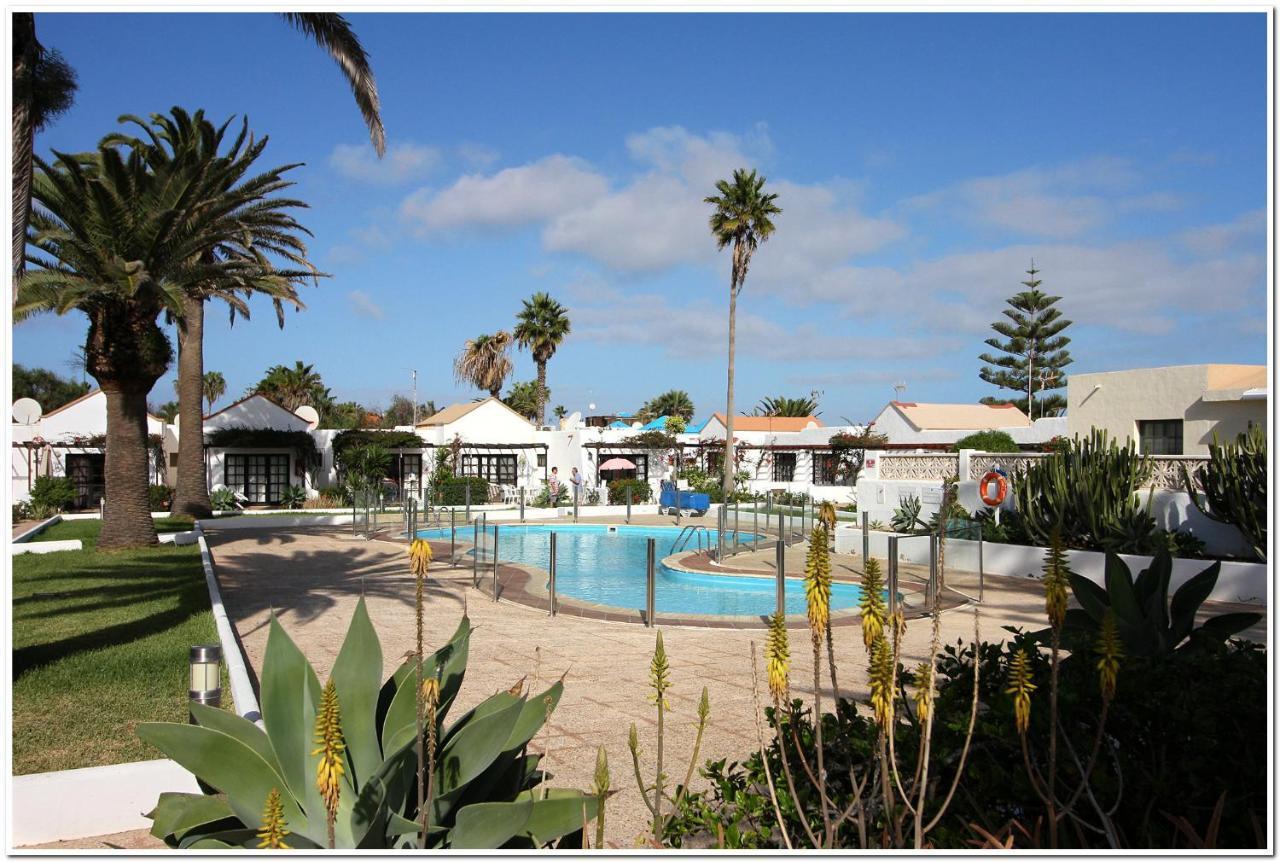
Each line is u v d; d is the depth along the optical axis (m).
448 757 2.96
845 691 7.18
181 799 2.92
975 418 38.03
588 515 31.30
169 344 18.30
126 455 18.33
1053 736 2.23
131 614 10.49
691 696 7.10
